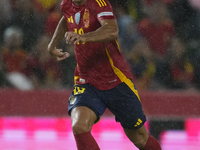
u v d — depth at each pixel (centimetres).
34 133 1964
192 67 2697
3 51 2580
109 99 1126
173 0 2828
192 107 1903
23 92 1970
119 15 2780
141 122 1167
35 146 1762
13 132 1964
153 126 1864
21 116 1961
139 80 2628
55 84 2598
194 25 2806
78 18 1090
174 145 1778
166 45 2702
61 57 1269
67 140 1916
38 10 2773
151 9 2786
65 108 1956
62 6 1126
